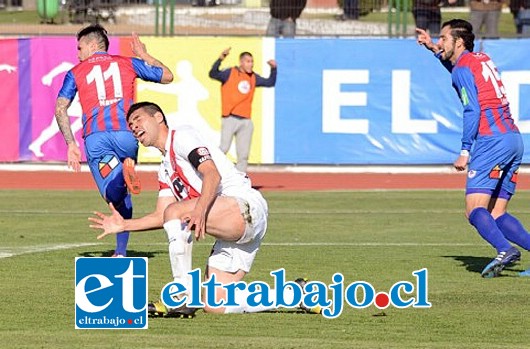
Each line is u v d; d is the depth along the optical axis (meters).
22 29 87.44
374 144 80.12
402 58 79.50
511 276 35.31
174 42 79.44
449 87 79.62
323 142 80.06
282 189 69.12
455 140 79.81
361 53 79.56
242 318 28.03
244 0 86.75
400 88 79.62
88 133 38.59
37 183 72.12
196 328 26.69
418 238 45.16
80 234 46.06
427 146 80.06
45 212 55.09
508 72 78.75
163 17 84.50
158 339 25.36
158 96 79.50
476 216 35.12
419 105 79.69
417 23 84.94
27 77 79.94
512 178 36.16
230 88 66.94
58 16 88.69
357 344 24.98
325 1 86.88
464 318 28.30
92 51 39.25
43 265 37.09
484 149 35.03
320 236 45.72
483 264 37.78
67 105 38.81
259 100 79.81
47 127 80.12
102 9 88.19
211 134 79.56
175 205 27.05
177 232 26.95
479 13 85.19
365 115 79.94
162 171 27.88
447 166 80.12
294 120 79.88
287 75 79.62
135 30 87.50
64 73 79.62
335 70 79.69
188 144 26.81
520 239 35.97
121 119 38.47
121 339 25.33
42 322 27.53
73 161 38.38
